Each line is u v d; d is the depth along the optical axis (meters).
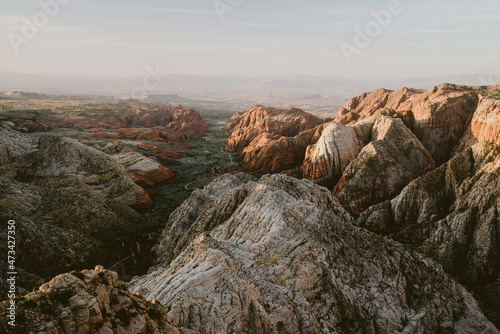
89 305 14.05
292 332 25.03
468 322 31.36
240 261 31.73
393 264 34.78
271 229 35.97
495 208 50.19
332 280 30.97
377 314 29.31
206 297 23.47
